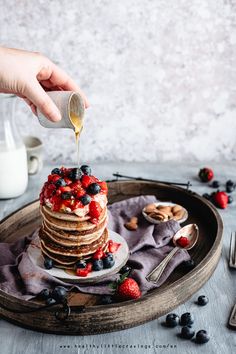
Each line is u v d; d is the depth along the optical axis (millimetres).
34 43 970
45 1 938
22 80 661
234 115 1031
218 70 993
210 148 1061
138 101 1016
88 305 637
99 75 994
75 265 692
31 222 832
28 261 695
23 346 584
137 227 820
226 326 609
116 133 1045
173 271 708
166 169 1029
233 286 679
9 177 894
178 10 948
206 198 902
